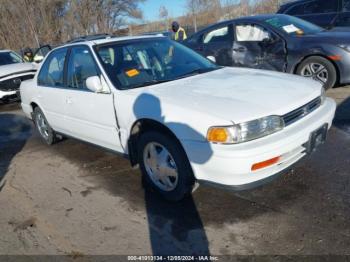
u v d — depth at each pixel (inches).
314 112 124.4
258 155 103.0
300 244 101.0
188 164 118.9
